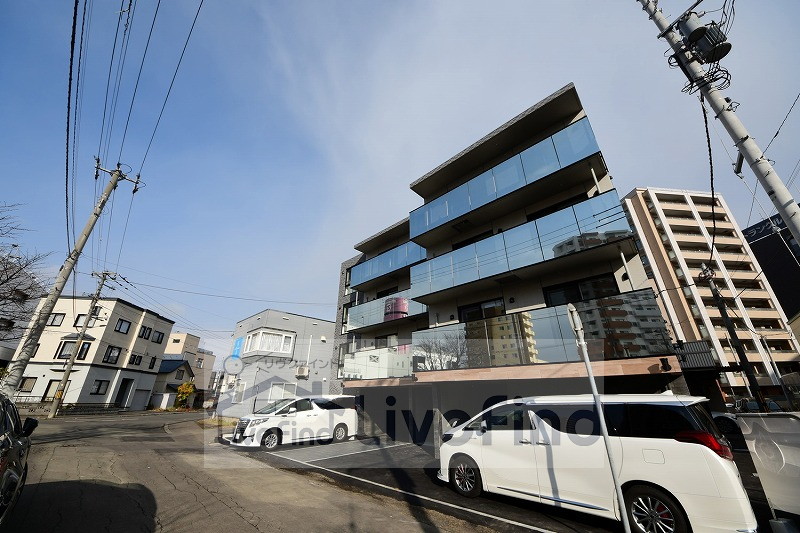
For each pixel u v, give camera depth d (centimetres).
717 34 597
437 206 1312
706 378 1238
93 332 2623
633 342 740
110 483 570
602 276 927
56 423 1565
